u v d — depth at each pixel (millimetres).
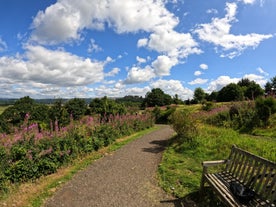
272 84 54250
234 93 56969
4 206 4598
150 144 11047
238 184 4262
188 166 6836
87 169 6957
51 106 11039
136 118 17078
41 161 6352
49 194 5176
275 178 3705
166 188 5434
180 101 72812
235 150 5051
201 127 11539
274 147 7805
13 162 5941
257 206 3703
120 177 6277
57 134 7836
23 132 7355
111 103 15305
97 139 9625
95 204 4754
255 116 11992
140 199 4965
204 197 4867
